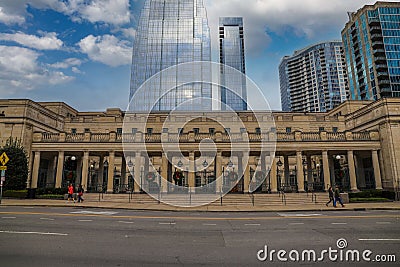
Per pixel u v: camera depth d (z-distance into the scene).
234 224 12.23
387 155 32.25
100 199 25.34
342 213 17.34
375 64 85.06
